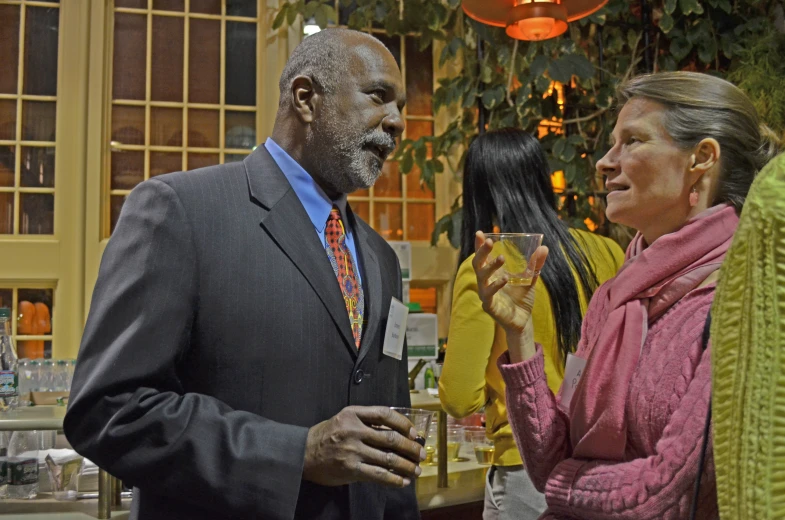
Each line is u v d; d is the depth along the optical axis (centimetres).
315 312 129
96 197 313
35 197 311
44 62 313
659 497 97
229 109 331
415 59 349
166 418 111
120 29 321
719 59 345
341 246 144
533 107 321
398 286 158
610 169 117
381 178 346
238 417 116
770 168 57
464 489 209
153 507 122
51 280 310
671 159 110
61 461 186
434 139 325
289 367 124
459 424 255
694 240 108
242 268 125
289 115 144
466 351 170
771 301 54
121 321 116
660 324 108
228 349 122
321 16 323
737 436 56
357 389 133
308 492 125
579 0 262
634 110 114
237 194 133
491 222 187
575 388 122
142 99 322
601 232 321
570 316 166
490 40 307
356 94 137
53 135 313
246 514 111
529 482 173
